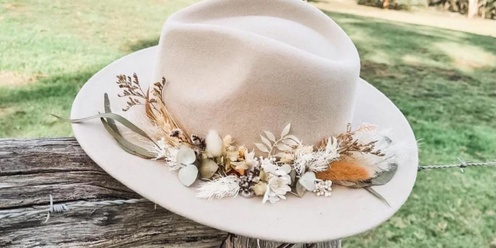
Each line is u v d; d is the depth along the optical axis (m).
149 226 0.68
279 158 0.60
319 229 0.58
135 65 0.73
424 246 1.23
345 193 0.62
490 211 1.29
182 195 0.58
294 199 0.60
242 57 0.59
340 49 0.66
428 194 1.31
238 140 0.60
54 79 1.33
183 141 0.60
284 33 0.63
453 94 1.53
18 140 0.65
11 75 1.32
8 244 0.62
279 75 0.58
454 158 1.37
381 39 1.64
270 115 0.59
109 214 0.66
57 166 0.65
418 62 1.60
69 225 0.64
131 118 0.64
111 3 1.58
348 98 0.63
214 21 0.65
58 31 1.44
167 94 0.62
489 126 1.46
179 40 0.62
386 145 0.66
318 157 0.61
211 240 0.71
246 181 0.59
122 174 0.58
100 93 0.67
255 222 0.57
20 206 0.62
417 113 1.46
